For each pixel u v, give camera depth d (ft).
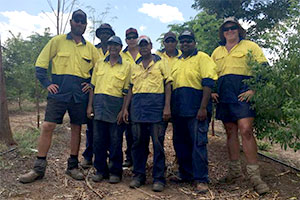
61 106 13.38
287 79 12.07
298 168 16.92
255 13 22.81
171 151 19.80
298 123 11.06
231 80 13.29
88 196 12.07
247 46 13.26
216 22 21.25
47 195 11.95
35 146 18.25
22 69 38.40
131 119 13.14
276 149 22.49
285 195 12.39
